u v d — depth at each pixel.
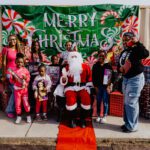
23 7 7.35
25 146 5.20
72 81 6.12
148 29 7.49
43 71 6.32
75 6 7.41
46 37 7.48
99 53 6.30
